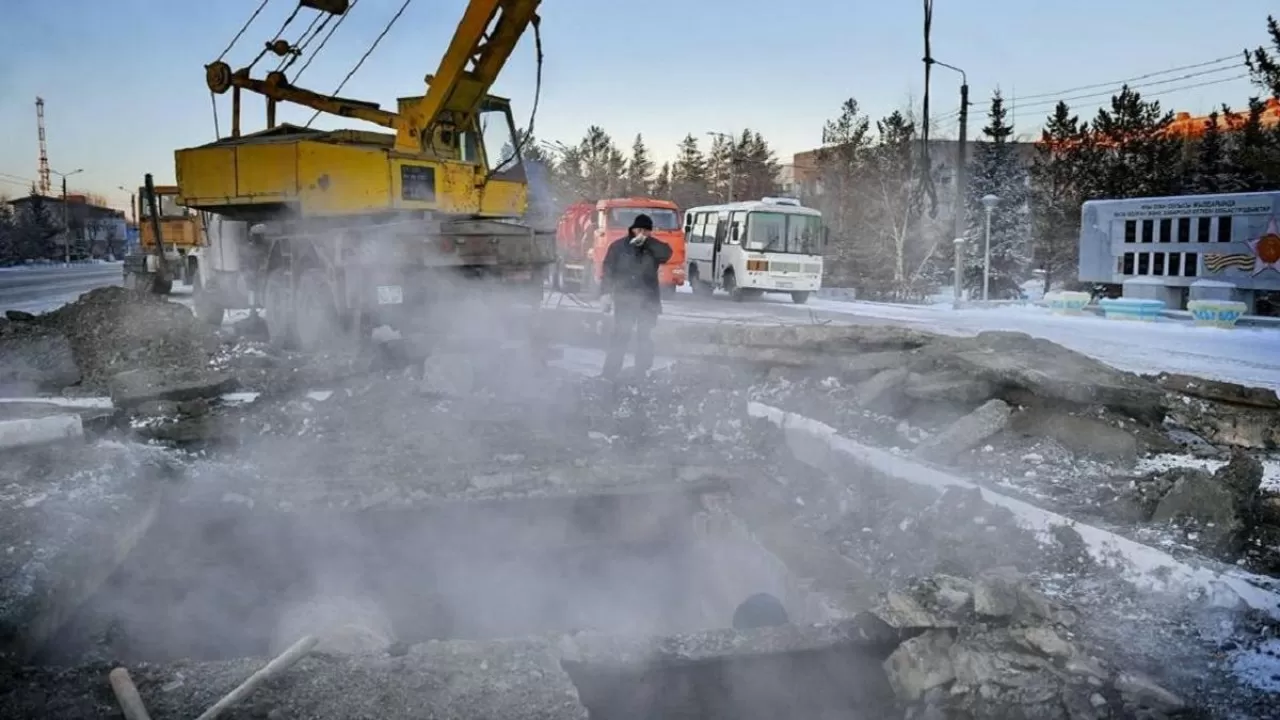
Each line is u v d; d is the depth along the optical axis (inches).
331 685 133.4
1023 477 247.6
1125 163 1171.9
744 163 2274.9
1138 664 148.9
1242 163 948.0
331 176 455.5
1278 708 136.0
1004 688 141.6
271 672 133.3
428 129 473.7
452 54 450.6
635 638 156.5
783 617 193.6
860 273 1333.7
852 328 371.9
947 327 651.5
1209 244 753.6
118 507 219.5
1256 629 157.9
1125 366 444.1
